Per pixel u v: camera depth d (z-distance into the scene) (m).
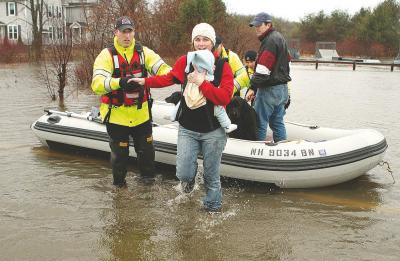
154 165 5.32
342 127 9.30
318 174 5.10
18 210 4.42
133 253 3.63
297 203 4.81
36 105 11.02
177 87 16.53
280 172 5.08
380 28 57.19
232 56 5.71
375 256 3.65
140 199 4.78
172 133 5.75
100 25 16.83
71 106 10.98
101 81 4.69
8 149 6.65
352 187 5.37
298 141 5.34
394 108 12.17
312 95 15.03
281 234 4.02
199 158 5.41
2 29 45.53
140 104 4.82
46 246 3.71
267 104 5.71
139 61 4.91
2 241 3.78
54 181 5.29
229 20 27.83
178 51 24.47
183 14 25.09
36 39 30.27
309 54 60.69
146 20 22.12
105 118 4.97
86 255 3.59
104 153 6.26
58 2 43.78
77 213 4.38
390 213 4.57
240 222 4.26
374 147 5.30
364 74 26.62
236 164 5.22
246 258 3.59
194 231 4.04
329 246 3.81
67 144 6.44
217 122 4.17
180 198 4.82
